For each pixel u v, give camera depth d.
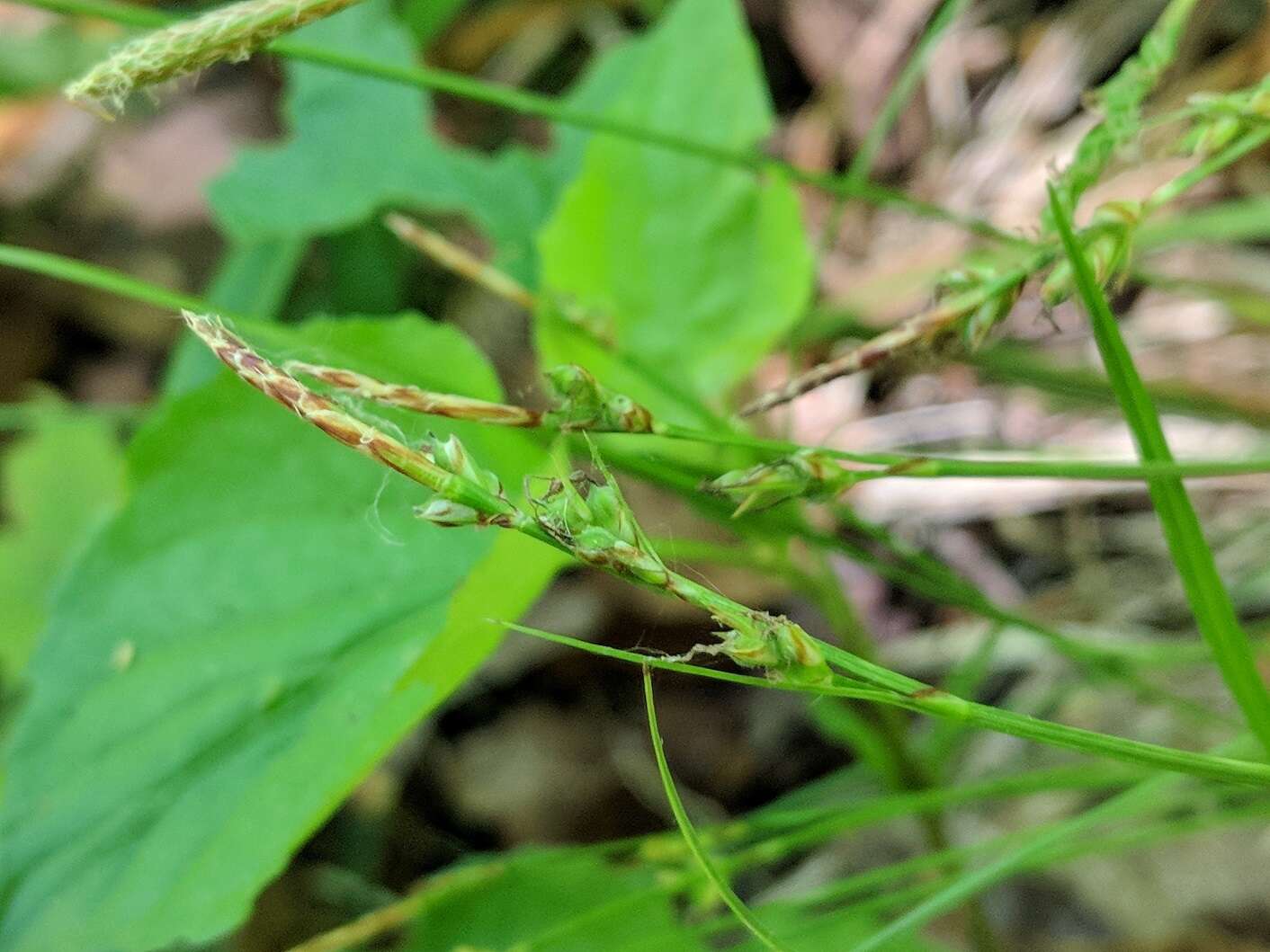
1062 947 0.18
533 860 0.15
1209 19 0.25
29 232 0.32
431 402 0.09
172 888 0.12
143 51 0.09
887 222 0.27
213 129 0.32
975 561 0.23
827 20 0.30
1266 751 0.10
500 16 0.31
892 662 0.22
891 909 0.18
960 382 0.24
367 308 0.25
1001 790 0.14
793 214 0.16
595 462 0.08
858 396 0.25
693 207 0.16
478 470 0.08
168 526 0.14
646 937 0.16
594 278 0.16
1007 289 0.09
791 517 0.14
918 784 0.16
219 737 0.12
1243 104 0.09
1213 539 0.21
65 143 0.32
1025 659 0.21
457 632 0.12
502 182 0.21
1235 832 0.17
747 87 0.17
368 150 0.21
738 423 0.16
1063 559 0.22
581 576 0.24
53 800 0.13
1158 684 0.20
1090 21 0.26
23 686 0.21
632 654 0.08
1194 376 0.22
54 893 0.12
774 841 0.14
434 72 0.14
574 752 0.23
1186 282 0.18
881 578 0.23
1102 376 0.20
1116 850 0.17
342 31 0.22
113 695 0.13
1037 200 0.25
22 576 0.22
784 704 0.23
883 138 0.28
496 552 0.11
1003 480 0.23
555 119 0.14
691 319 0.16
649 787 0.22
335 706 0.12
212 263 0.31
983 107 0.27
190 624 0.13
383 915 0.15
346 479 0.13
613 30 0.31
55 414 0.21
